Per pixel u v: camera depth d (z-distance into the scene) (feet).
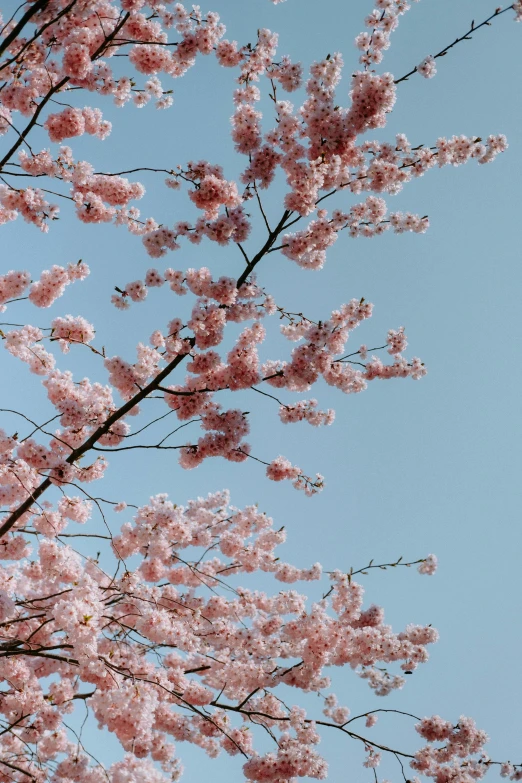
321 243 21.30
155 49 21.30
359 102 19.70
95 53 20.29
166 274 20.77
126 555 24.35
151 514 23.77
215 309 20.53
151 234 20.04
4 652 19.19
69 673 24.04
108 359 21.99
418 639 27.53
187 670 25.75
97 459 24.32
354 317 23.66
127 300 20.65
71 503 22.24
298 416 24.76
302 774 22.58
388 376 25.77
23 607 22.88
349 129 19.97
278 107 21.29
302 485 26.25
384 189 21.33
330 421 24.84
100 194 22.12
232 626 25.75
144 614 22.50
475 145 20.88
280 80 21.27
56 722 21.25
